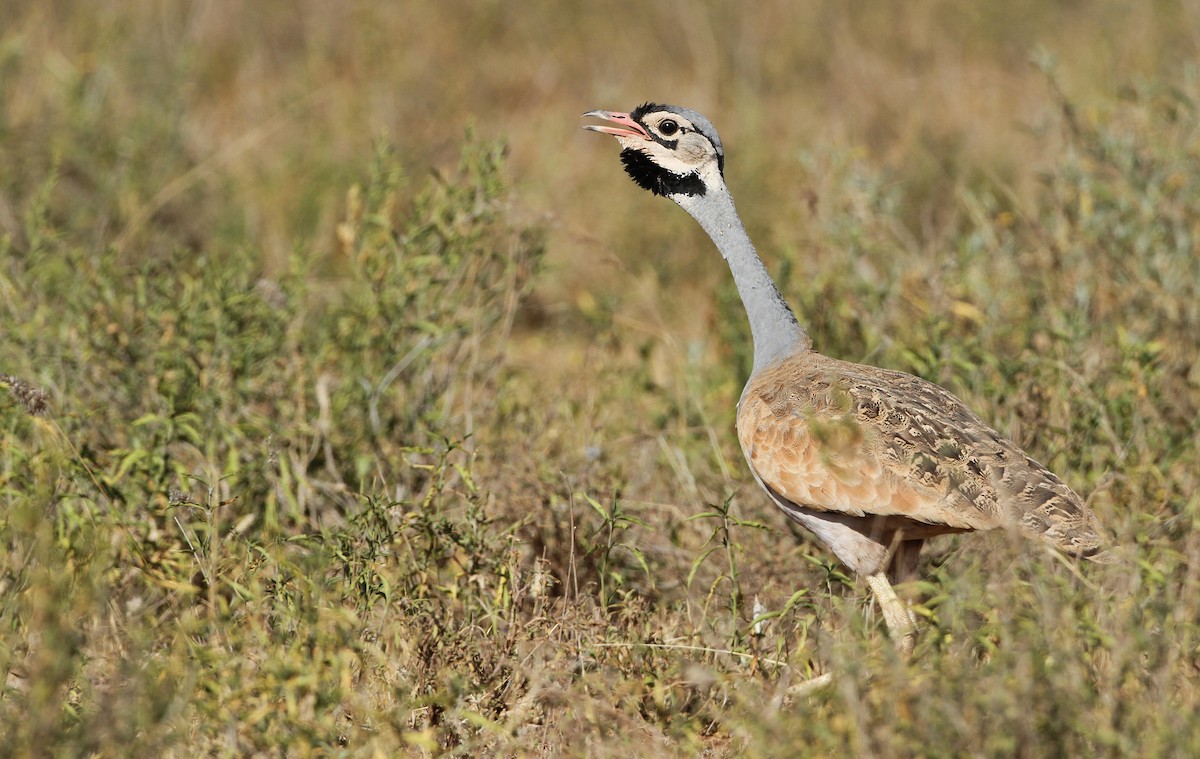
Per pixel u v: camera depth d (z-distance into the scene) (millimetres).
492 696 8188
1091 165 13117
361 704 7270
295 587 8258
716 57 22562
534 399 12305
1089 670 7078
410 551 8789
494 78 22484
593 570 9953
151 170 16750
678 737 7742
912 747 6473
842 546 9000
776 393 9273
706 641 8664
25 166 16031
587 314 14445
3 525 8250
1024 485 8406
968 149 17750
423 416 11188
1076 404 10656
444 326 11555
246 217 16688
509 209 12016
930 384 9352
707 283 16281
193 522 9547
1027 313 12070
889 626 8727
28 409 9258
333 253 15977
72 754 6480
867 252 13383
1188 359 11617
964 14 23375
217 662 7344
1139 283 12055
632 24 24219
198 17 22078
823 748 6754
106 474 9320
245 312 11570
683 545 10531
